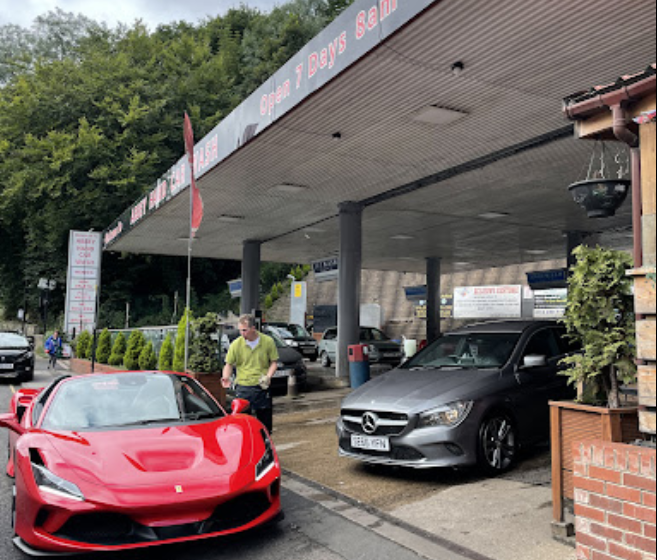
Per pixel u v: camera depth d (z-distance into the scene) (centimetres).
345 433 661
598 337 412
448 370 703
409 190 1331
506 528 465
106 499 400
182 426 511
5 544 468
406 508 534
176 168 1391
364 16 704
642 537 326
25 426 536
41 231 4153
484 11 609
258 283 2072
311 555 435
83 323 2958
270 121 933
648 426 318
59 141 3791
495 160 1105
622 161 1088
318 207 1541
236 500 432
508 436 643
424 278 3569
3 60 5856
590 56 704
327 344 2214
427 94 822
